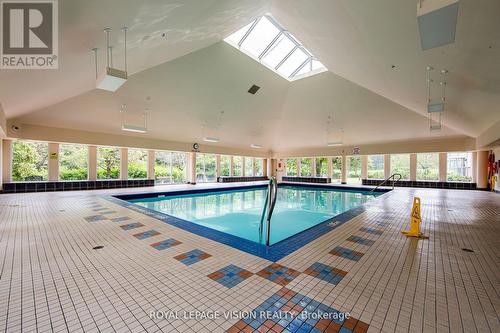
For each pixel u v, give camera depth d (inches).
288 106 433.4
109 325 60.9
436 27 74.1
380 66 179.5
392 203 272.5
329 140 514.6
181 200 375.9
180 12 130.6
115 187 417.1
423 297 74.8
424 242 131.5
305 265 99.2
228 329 59.5
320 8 138.4
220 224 243.1
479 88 156.0
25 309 67.4
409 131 418.3
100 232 145.2
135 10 107.5
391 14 110.0
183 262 101.1
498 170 369.7
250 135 517.0
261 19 264.5
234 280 85.4
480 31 96.7
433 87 180.1
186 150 477.7
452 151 422.3
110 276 87.8
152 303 70.7
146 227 157.1
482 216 202.2
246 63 308.0
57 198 284.7
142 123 369.1
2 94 167.5
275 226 237.9
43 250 114.1
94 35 115.7
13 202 253.4
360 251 116.8
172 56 226.8
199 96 340.2
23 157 341.7
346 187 500.4
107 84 129.6
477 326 61.1
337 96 371.6
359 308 68.8
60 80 173.6
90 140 358.0
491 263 102.3
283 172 680.4
